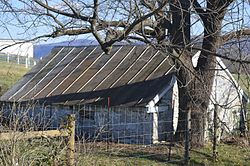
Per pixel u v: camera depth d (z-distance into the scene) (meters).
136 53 21.56
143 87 19.22
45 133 7.39
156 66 20.41
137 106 18.22
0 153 6.51
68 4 8.32
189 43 8.35
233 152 14.87
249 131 10.51
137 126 18.38
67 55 24.58
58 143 7.54
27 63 26.30
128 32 8.26
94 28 8.41
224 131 15.38
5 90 22.48
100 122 19.27
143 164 12.62
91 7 8.24
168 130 18.61
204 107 13.45
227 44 8.10
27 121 8.32
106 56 22.94
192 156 13.79
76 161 7.60
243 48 7.72
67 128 7.71
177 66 12.09
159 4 8.24
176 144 15.05
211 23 8.47
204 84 9.78
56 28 9.23
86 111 19.67
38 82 22.86
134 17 8.38
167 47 8.61
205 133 15.42
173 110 18.77
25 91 22.25
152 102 18.09
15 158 6.50
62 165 7.52
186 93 13.28
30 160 6.85
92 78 21.58
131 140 18.36
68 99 20.48
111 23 8.70
